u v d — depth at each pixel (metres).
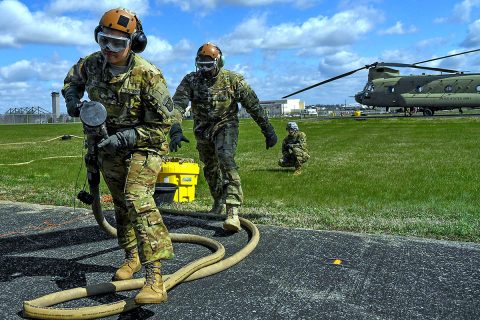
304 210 6.29
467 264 3.96
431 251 4.30
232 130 5.12
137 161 3.04
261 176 10.18
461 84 44.66
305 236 4.75
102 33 2.84
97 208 3.79
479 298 3.29
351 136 25.39
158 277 2.92
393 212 6.11
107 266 3.93
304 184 8.87
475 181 9.00
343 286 3.47
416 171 10.69
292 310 3.07
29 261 4.06
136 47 2.96
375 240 4.63
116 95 3.01
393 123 38.75
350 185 8.66
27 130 37.44
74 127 43.81
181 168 7.04
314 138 24.23
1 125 50.19
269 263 3.95
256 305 3.14
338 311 3.06
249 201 7.09
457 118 41.53
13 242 4.66
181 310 3.05
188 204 6.87
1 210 6.21
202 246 4.50
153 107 3.01
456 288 3.45
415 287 3.46
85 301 3.17
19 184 8.75
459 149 16.73
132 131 3.03
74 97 3.17
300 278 3.62
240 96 5.09
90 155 3.21
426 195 7.48
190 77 5.09
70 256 4.20
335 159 13.84
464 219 5.55
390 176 9.88
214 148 5.45
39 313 2.82
